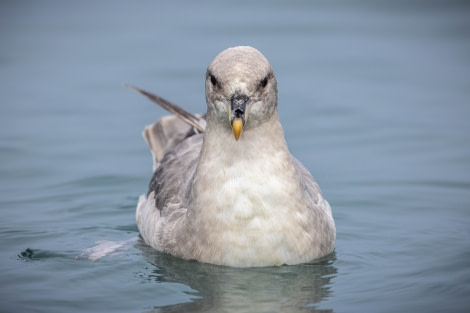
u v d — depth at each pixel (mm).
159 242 12391
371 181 15516
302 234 11539
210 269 11578
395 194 14938
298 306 10664
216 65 11047
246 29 23984
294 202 11445
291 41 23188
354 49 22734
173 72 20922
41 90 20281
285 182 11359
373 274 11758
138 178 15922
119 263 12227
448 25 24609
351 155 16688
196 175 11594
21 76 21203
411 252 12594
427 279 11516
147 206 13438
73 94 20062
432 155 16641
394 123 18203
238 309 10570
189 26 24469
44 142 17406
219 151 11273
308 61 21750
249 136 11203
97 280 11633
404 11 25953
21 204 14688
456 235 13227
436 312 10445
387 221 13906
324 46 22859
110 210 14625
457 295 10961
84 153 16938
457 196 14852
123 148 17250
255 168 11203
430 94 19828
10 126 18172
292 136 17547
